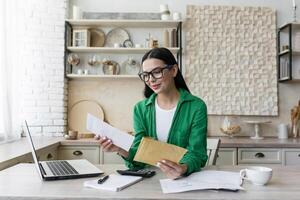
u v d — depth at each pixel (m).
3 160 1.97
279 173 1.56
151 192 1.22
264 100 3.89
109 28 3.93
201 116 1.71
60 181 1.38
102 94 3.93
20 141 3.22
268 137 3.82
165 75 1.67
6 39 3.09
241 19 3.90
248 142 3.27
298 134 3.82
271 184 1.35
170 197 1.15
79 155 3.31
